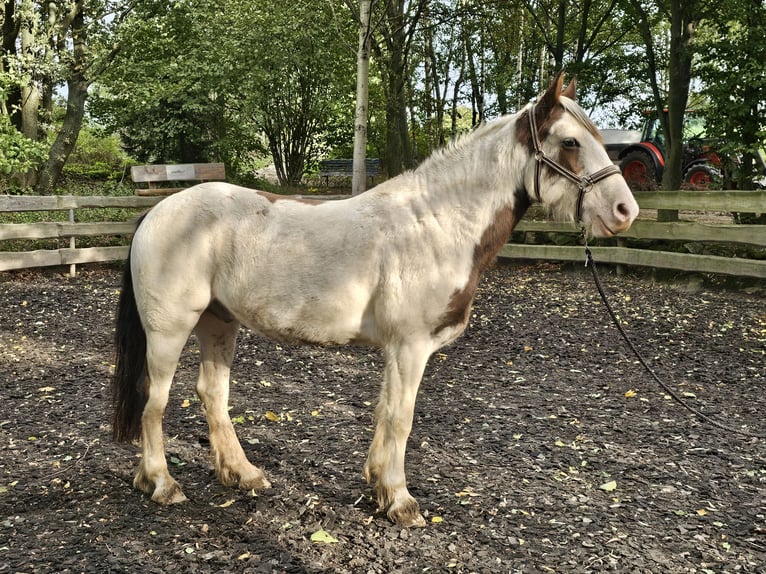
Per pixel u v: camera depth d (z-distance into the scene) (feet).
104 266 33.71
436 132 58.80
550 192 9.36
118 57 50.60
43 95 51.88
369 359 18.40
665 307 24.68
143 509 9.91
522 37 52.39
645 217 38.47
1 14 42.75
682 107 33.68
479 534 9.30
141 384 10.23
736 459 11.89
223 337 10.72
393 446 9.57
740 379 16.62
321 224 9.50
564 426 13.53
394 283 9.16
